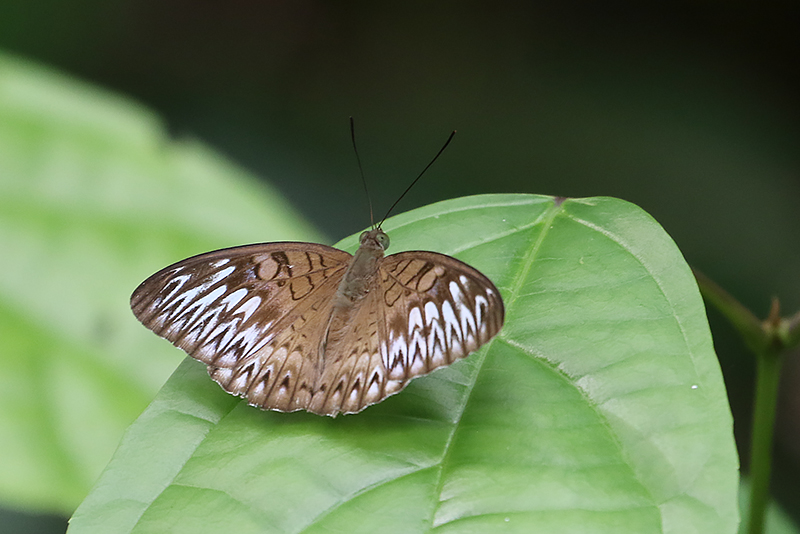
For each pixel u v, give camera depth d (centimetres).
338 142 165
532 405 95
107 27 165
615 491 94
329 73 176
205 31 174
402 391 96
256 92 169
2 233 101
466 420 95
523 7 177
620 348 95
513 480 94
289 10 178
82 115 101
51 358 100
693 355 95
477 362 96
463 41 177
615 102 166
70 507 99
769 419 101
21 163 101
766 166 156
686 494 94
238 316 97
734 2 167
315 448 95
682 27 169
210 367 96
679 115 163
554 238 97
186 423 96
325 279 97
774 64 165
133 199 101
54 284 100
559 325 96
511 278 97
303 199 155
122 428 99
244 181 102
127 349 100
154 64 167
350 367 96
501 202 98
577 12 174
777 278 146
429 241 98
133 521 95
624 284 96
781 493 145
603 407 95
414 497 94
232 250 97
